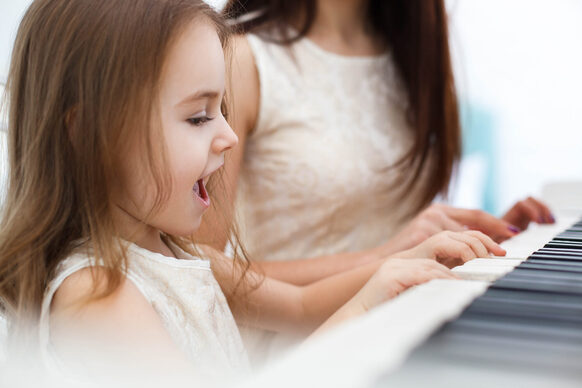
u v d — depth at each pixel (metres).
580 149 4.00
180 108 0.63
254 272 0.94
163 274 0.67
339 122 1.23
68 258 0.61
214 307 0.73
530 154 4.03
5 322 0.66
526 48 4.05
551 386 0.26
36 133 0.65
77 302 0.57
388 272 0.64
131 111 0.61
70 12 0.65
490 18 4.10
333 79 1.26
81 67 0.63
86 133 0.62
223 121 0.68
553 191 1.59
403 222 1.29
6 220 0.67
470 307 0.39
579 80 3.96
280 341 1.03
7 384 0.50
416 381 0.26
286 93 1.21
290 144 1.21
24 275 0.62
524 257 0.68
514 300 0.42
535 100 4.03
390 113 1.30
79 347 0.57
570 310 0.39
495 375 0.27
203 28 0.66
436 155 1.30
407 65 1.30
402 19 1.31
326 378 0.25
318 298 0.92
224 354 0.70
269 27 1.26
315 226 1.22
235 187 1.10
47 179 0.64
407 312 0.36
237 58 1.15
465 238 0.72
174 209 0.64
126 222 0.66
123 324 0.57
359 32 1.35
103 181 0.62
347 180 1.21
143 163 0.62
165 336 0.59
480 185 3.88
